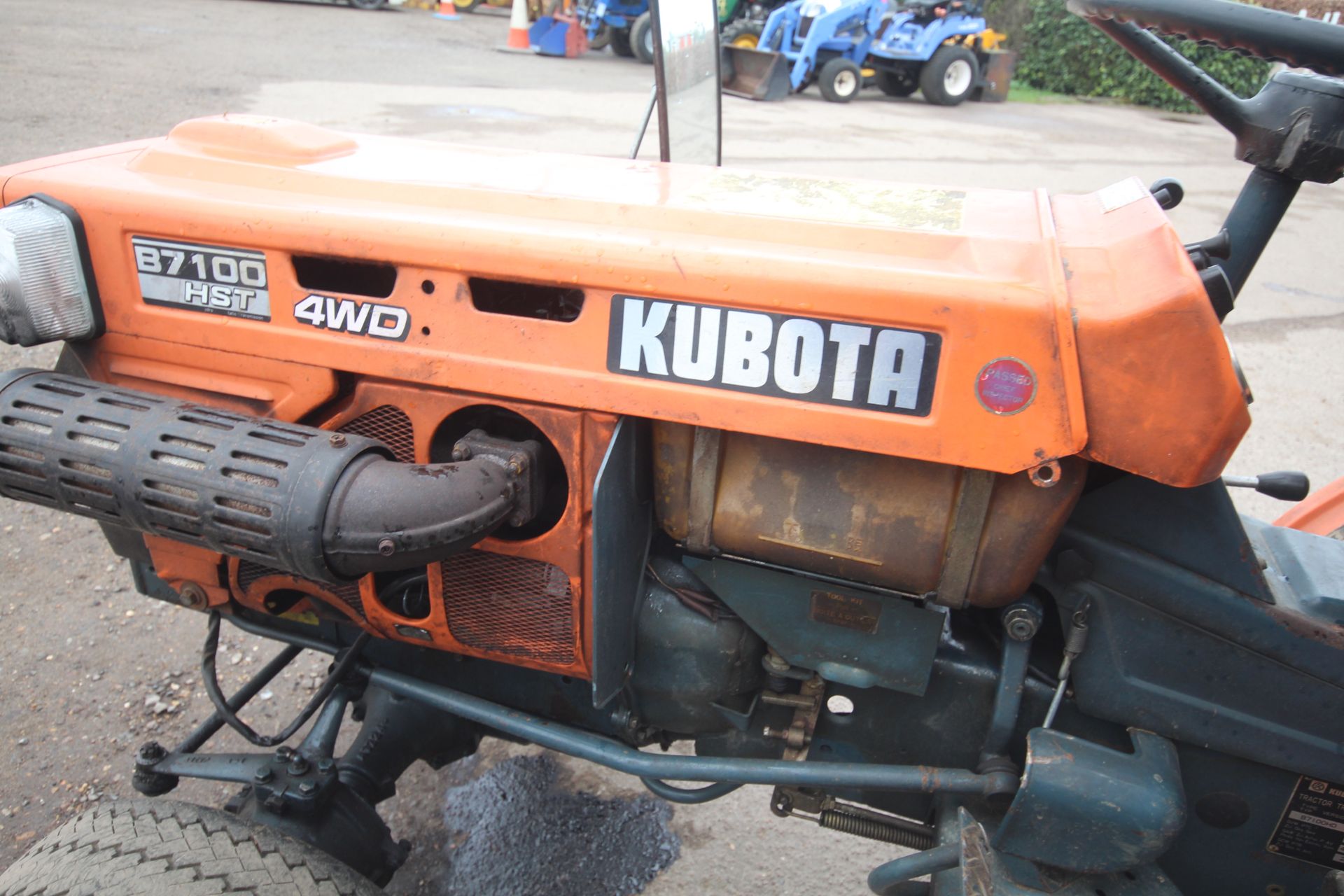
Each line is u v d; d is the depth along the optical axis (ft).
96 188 4.91
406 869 7.17
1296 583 4.76
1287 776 4.71
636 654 5.15
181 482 4.22
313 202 4.75
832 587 4.73
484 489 4.38
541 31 41.29
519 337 4.42
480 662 5.77
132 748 7.92
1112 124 40.57
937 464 4.20
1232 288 4.75
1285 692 4.50
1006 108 42.34
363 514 4.09
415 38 41.47
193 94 26.55
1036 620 4.56
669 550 5.16
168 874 4.29
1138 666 4.61
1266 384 16.22
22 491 4.60
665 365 4.25
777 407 4.13
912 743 5.18
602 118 29.07
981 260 4.07
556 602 5.02
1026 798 4.37
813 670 4.96
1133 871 4.65
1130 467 3.82
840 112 36.29
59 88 25.26
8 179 5.00
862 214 4.67
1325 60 3.95
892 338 3.93
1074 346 3.76
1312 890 4.93
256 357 4.86
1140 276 3.80
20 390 4.60
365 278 5.16
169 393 5.12
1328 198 30.58
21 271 4.72
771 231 4.37
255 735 5.68
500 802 7.80
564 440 4.53
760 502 4.51
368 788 5.73
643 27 39.24
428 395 4.70
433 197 4.75
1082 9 4.53
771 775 4.91
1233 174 31.76
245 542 4.19
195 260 4.81
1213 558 4.44
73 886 4.23
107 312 5.08
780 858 7.46
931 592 4.46
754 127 31.37
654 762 5.09
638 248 4.20
